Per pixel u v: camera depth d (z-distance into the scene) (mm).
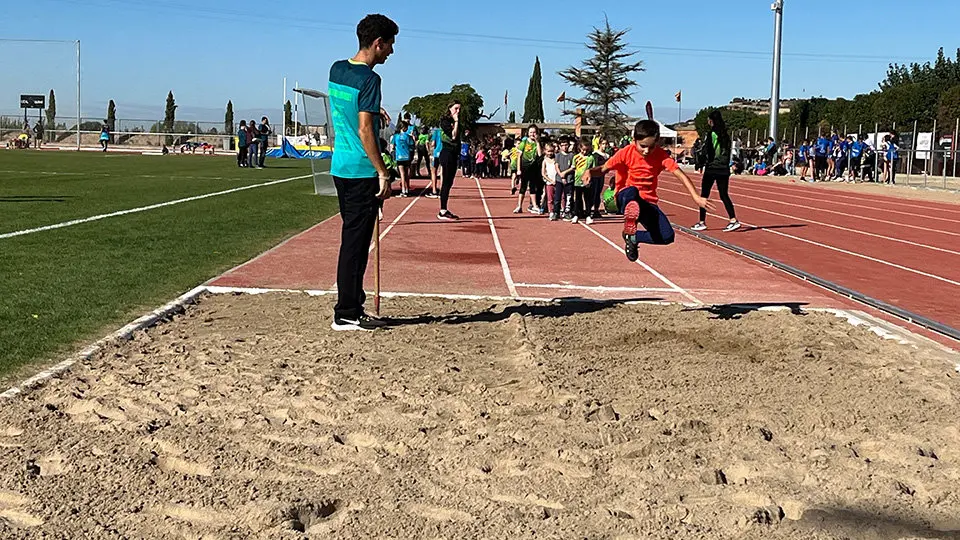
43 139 64000
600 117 81812
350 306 6637
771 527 3539
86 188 21031
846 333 7039
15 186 21297
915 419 4852
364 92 6430
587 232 15047
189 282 8547
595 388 5262
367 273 9891
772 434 4590
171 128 67500
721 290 9477
